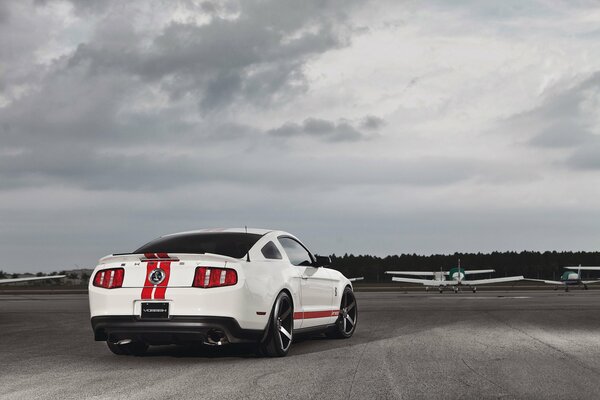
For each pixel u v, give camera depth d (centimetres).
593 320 1245
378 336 959
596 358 695
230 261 697
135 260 709
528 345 818
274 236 810
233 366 664
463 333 984
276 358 727
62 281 11606
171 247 749
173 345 866
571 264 16650
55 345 883
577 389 519
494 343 842
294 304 782
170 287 687
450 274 5353
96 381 572
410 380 564
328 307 882
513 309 1647
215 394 508
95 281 720
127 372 625
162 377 593
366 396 497
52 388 538
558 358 696
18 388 539
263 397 496
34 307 2167
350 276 16300
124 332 697
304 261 850
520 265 16588
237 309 684
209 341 690
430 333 987
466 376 583
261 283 718
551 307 1750
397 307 1800
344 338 941
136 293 694
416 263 16500
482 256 16725
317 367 649
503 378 571
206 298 680
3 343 911
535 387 529
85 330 1138
